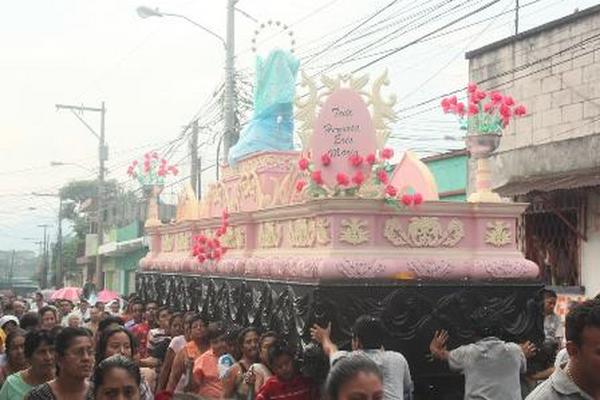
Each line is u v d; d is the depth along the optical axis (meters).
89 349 5.24
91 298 26.84
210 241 12.76
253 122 14.61
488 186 9.75
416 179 10.73
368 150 9.23
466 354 7.61
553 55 15.23
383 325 8.63
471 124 9.91
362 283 8.66
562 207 14.54
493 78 16.77
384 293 8.73
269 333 8.19
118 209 49.09
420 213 9.25
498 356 7.46
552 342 9.69
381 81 9.45
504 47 16.48
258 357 8.58
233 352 9.34
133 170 18.66
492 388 7.39
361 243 8.89
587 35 14.51
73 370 5.16
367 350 7.24
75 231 66.75
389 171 9.88
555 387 3.78
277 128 14.28
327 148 9.24
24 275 143.38
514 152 15.43
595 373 3.66
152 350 11.95
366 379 3.31
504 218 9.64
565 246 14.67
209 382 9.16
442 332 8.80
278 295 9.63
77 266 64.56
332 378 3.36
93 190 67.25
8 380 6.16
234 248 12.11
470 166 17.97
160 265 16.41
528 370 9.09
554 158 14.34
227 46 20.00
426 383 9.05
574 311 3.75
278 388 7.42
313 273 8.78
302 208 9.55
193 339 9.86
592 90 14.40
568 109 14.93
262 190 11.86
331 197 8.84
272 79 14.27
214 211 14.66
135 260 41.69
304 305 8.73
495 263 9.34
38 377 6.14
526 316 9.35
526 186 14.23
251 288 10.72
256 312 10.24
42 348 6.12
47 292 35.62
